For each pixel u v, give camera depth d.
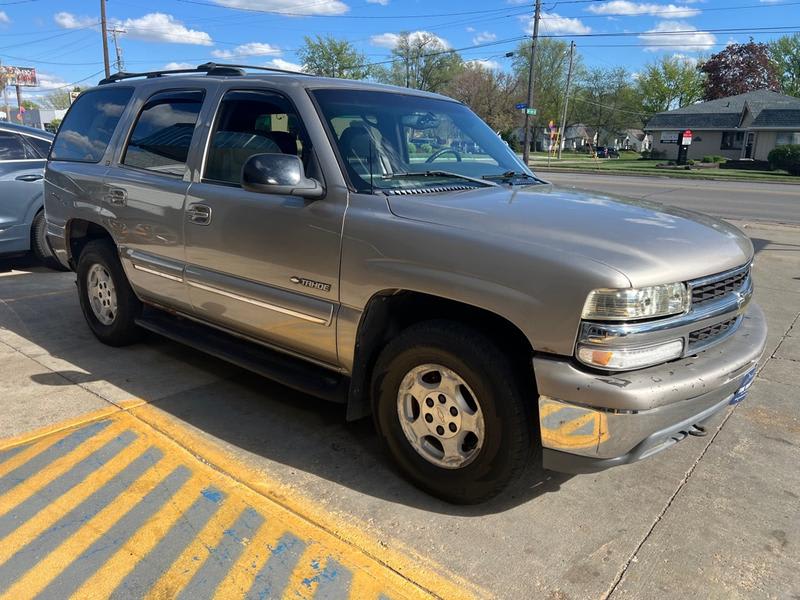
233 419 3.85
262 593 2.41
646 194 21.66
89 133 4.96
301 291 3.34
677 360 2.70
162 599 2.37
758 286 7.56
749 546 2.81
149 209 4.18
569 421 2.55
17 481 3.10
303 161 3.36
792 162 39.91
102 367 4.61
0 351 4.89
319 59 68.19
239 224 3.58
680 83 79.31
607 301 2.45
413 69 69.50
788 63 76.06
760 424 3.99
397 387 3.08
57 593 2.38
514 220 2.86
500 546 2.76
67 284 7.17
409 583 2.51
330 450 3.52
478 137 4.23
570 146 85.56
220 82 3.98
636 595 2.50
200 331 4.27
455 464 2.94
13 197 7.36
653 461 3.52
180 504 2.96
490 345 2.73
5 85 71.81
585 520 2.96
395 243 2.93
